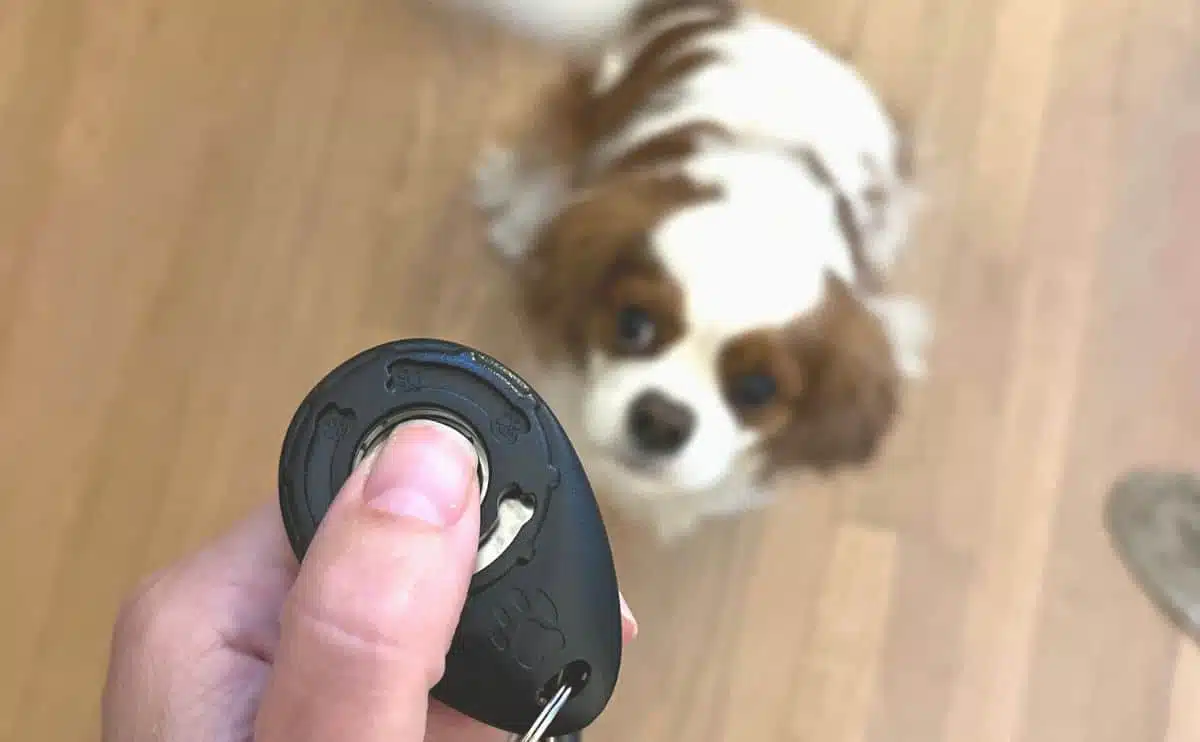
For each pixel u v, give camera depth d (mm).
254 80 1478
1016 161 1543
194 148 1459
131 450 1381
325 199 1453
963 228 1520
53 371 1396
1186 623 1418
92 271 1423
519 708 557
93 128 1457
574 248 1184
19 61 1467
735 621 1396
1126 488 1460
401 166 1468
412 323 1427
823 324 1090
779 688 1385
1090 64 1571
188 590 699
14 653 1324
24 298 1412
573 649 555
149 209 1441
